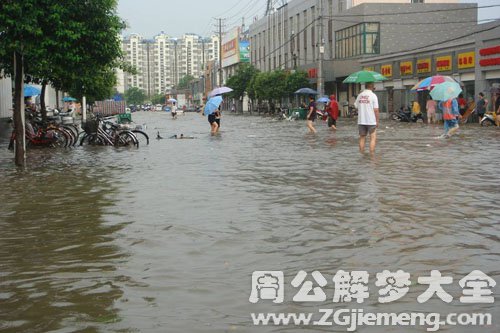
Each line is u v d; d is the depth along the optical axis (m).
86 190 10.52
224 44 122.56
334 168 12.76
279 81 67.19
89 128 21.69
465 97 37.00
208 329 4.23
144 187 10.72
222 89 28.80
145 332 4.20
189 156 16.58
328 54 62.53
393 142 19.81
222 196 9.52
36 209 8.77
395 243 6.41
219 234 6.96
